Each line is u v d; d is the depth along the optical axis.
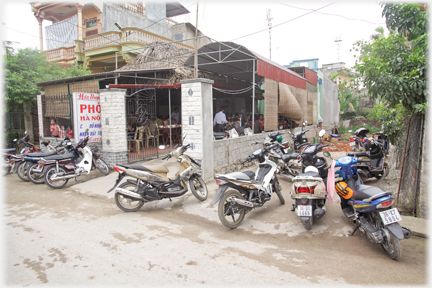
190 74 10.48
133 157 8.91
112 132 7.97
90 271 3.11
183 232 4.20
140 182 5.11
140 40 14.47
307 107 14.28
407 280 2.91
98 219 4.72
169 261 3.32
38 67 12.70
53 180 6.55
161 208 5.29
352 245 3.74
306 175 4.18
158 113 13.54
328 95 18.70
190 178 5.52
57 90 10.30
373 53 5.19
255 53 9.33
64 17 19.00
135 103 9.80
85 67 15.55
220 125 10.55
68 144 7.24
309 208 3.95
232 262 3.29
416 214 4.57
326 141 14.96
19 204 5.54
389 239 3.25
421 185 4.57
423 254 3.46
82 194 6.23
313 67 31.34
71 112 9.29
